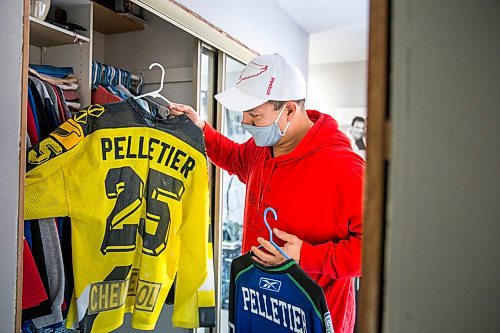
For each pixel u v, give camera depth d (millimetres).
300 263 1205
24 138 969
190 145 1434
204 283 1423
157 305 1388
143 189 1364
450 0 549
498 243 541
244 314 1152
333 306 1341
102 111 1301
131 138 1333
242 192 2557
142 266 1371
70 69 1613
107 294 1311
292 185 1357
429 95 549
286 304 1067
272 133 1403
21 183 964
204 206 1436
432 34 549
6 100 964
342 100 4562
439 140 549
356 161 1332
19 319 962
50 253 1249
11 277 958
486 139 548
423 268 550
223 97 1420
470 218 548
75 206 1229
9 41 964
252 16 2486
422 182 548
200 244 1423
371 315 554
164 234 1397
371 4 555
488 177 546
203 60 2096
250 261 1143
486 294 544
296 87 1392
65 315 1474
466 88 549
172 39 2174
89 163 1258
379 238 553
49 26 1441
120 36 2295
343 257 1193
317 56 4355
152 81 2188
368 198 559
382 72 549
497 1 547
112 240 1311
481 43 548
